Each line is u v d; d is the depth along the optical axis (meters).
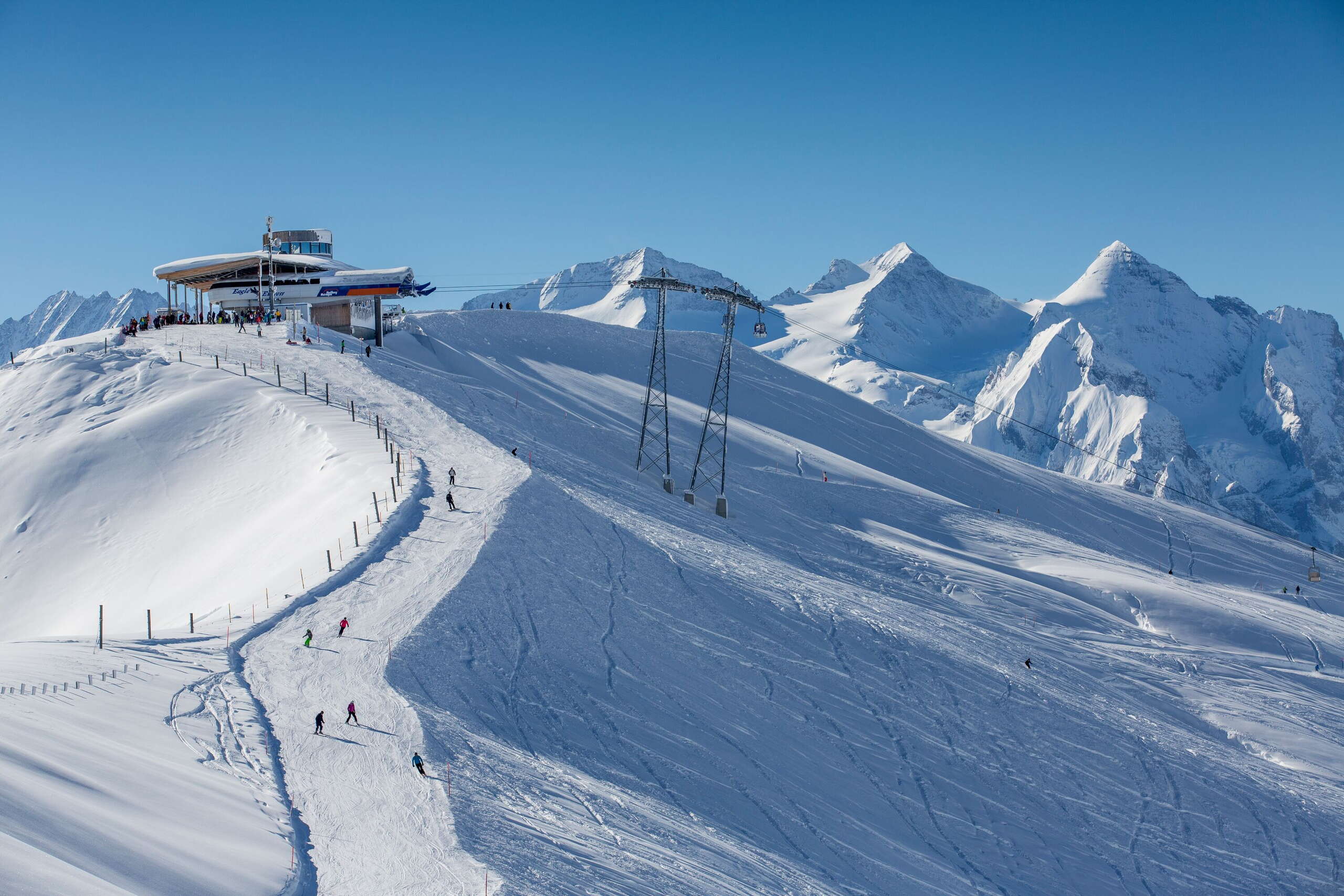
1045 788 57.88
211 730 39.22
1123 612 107.06
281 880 29.12
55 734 34.69
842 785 51.06
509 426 101.44
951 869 47.03
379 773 37.03
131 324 111.62
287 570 60.88
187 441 83.88
